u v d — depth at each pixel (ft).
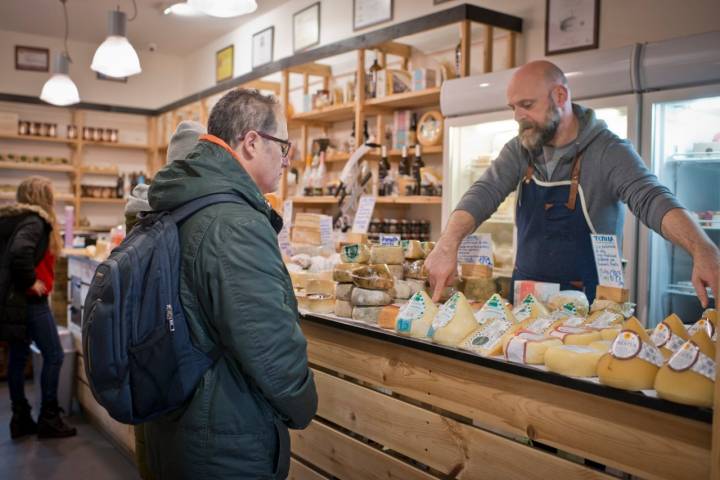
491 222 12.69
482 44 15.21
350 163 13.30
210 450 5.11
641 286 10.08
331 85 20.10
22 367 13.62
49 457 12.46
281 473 5.57
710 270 6.12
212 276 4.94
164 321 4.99
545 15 13.78
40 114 28.02
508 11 14.58
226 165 5.36
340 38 19.67
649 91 9.62
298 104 22.58
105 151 29.58
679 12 11.64
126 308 4.94
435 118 14.87
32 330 13.29
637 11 12.26
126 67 14.88
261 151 5.65
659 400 4.34
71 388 15.25
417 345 6.16
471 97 11.98
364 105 16.05
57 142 28.45
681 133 10.02
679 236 6.70
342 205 13.58
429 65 16.62
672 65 9.18
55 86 19.58
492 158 12.58
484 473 5.74
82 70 28.78
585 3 13.09
